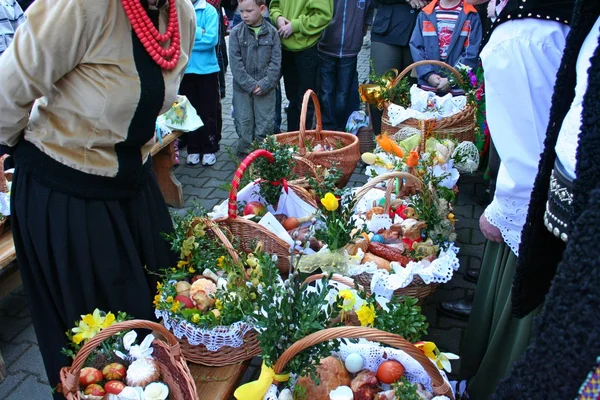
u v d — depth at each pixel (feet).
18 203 5.40
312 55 14.25
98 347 5.54
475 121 10.82
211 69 13.29
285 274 6.81
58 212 5.28
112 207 5.57
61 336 5.93
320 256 6.31
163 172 12.07
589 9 3.18
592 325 1.92
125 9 4.72
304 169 8.96
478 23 12.03
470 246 10.34
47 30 4.39
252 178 8.27
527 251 3.80
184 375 4.78
